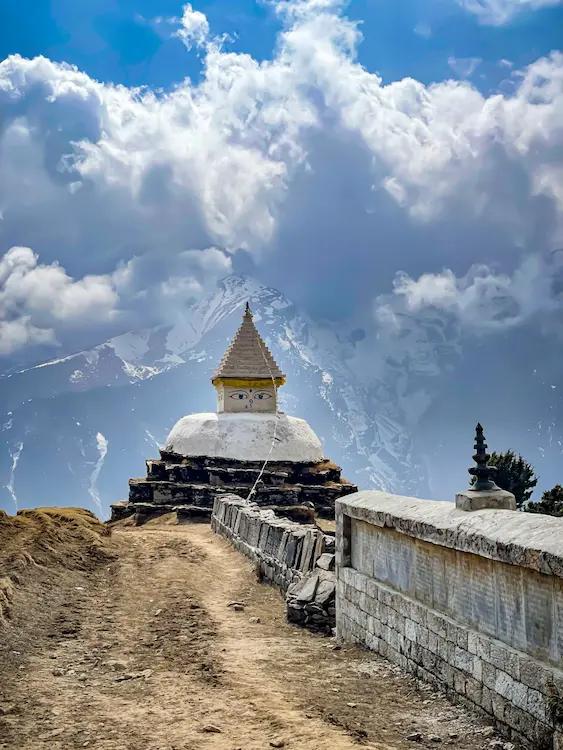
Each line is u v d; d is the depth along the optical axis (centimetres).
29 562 2233
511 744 1072
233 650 1565
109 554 2645
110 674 1385
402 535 1493
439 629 1319
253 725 1105
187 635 1683
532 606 1080
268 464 4725
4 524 2678
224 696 1243
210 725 1091
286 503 4522
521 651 1104
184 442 4838
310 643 1680
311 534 2078
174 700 1222
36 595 1973
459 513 1320
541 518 1148
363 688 1335
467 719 1177
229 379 5038
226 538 3186
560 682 998
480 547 1184
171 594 2092
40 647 1558
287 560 2192
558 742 973
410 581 1458
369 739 1069
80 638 1644
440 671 1310
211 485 4597
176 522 4334
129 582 2288
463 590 1266
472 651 1212
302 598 1853
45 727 1101
